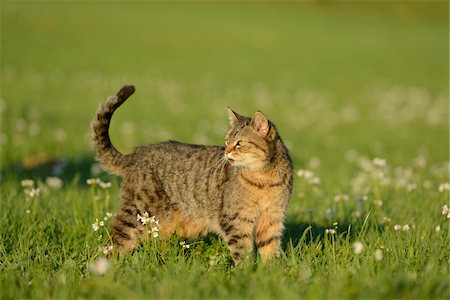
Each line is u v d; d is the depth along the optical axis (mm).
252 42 48719
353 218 9203
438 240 8148
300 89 33438
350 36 53719
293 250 7316
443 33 57875
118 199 9086
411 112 27406
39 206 9273
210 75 36438
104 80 32344
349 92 33250
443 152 18797
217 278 6402
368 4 71375
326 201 10547
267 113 25828
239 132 7934
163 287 5922
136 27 49406
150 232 7660
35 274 6629
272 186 7836
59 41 42281
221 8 63250
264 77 36906
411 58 46375
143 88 30594
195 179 8203
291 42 49656
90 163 14875
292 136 21078
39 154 15258
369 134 22422
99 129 8352
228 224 7859
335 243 7848
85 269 6992
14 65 34344
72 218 8945
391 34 55938
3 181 12180
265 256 7891
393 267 6660
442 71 41906
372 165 14250
